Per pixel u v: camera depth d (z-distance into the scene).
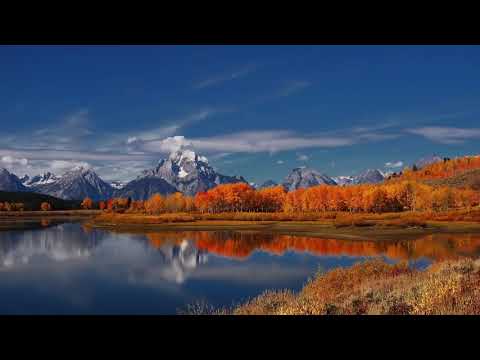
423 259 38.56
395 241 56.00
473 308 11.20
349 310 12.97
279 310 14.02
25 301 26.11
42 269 39.44
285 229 79.94
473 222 81.88
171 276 34.25
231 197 159.25
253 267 37.72
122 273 36.34
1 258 47.38
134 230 88.44
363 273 22.22
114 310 23.22
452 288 12.77
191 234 76.25
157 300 25.64
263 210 162.00
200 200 161.12
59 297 27.16
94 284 31.56
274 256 44.78
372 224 79.38
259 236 68.62
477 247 47.03
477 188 179.12
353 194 141.12
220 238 67.19
